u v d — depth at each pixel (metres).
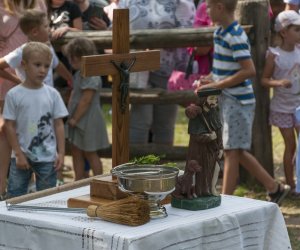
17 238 3.66
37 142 5.69
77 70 6.67
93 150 6.80
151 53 4.14
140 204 3.49
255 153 7.23
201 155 3.76
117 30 3.99
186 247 3.51
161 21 7.22
